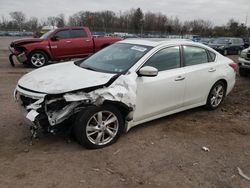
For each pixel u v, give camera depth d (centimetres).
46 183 360
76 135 438
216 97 659
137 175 385
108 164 407
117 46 575
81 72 477
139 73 482
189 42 592
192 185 370
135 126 544
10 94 760
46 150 438
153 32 6625
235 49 2575
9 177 369
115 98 441
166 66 536
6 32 6688
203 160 434
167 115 556
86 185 359
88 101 423
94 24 6500
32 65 1316
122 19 7106
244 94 856
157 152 449
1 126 523
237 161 438
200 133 532
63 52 1359
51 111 418
